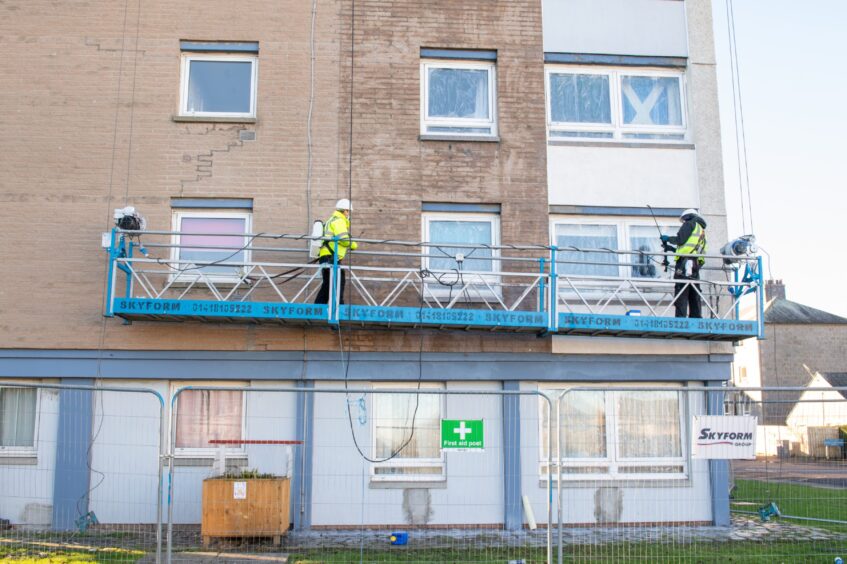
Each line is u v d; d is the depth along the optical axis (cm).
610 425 1297
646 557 989
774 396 3581
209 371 1262
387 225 1320
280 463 1244
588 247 1374
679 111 1434
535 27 1400
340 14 1364
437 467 1271
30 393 1269
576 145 1381
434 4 1386
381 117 1344
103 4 1334
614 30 1423
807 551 1033
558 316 1216
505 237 1340
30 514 1227
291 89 1338
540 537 1154
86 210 1284
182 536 1150
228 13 1349
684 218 1287
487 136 1356
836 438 1104
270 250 1215
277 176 1317
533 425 1285
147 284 1278
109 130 1306
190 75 1353
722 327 1248
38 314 1257
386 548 1073
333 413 1269
